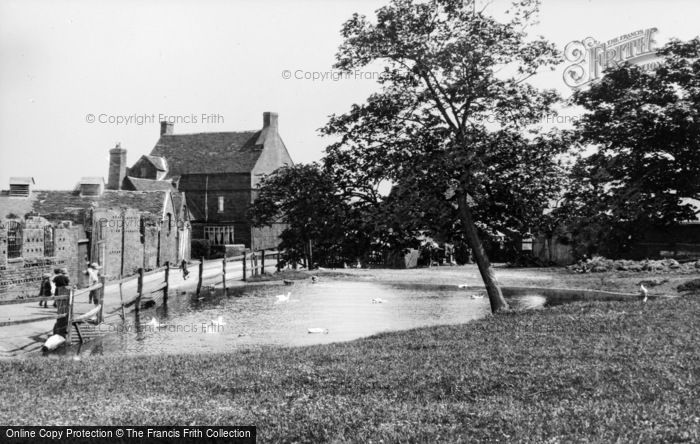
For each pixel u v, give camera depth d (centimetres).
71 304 2125
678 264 4284
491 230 2434
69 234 3406
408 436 834
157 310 3027
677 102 2472
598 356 1291
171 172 8012
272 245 8012
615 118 2583
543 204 2320
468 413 934
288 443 856
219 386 1223
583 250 2506
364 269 5500
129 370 1418
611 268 4559
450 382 1157
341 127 2341
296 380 1238
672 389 1010
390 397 1092
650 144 2539
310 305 3192
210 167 7900
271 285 4244
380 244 2306
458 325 1944
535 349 1412
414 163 2194
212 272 5069
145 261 4988
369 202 2270
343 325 2544
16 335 2134
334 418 939
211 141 8269
